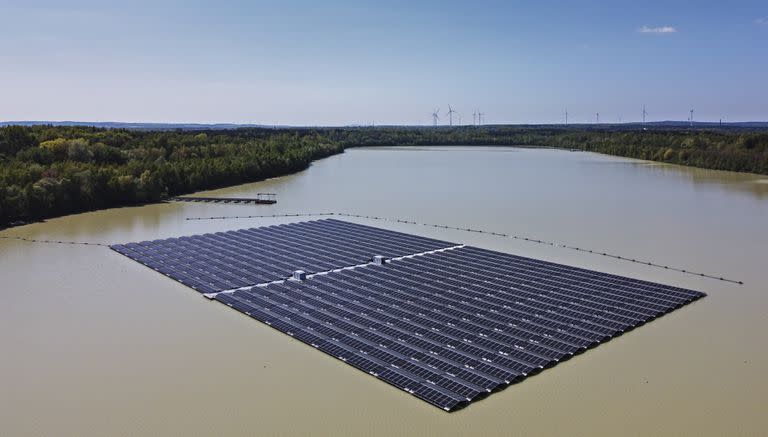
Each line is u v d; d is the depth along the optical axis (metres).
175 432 51.28
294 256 107.69
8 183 152.38
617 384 58.91
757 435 50.06
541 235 126.56
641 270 98.56
